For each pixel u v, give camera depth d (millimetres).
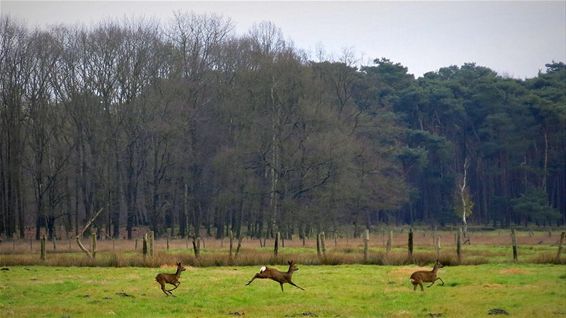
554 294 67750
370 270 94438
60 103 197750
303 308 61375
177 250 132875
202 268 99438
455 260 103062
